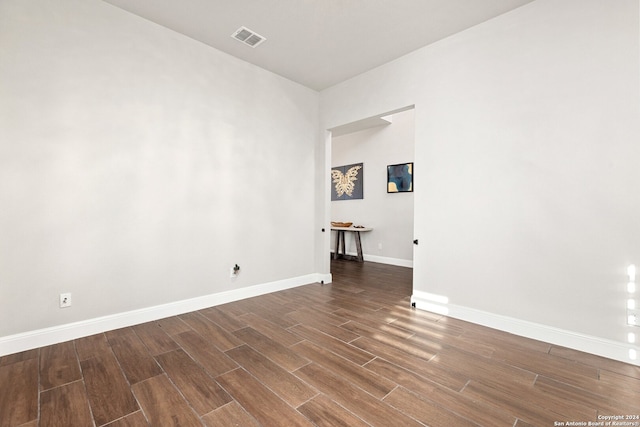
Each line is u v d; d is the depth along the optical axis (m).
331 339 2.29
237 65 3.29
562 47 2.23
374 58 3.29
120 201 2.49
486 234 2.61
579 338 2.15
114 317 2.46
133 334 2.37
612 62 2.04
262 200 3.54
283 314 2.86
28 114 2.09
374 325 2.59
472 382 1.72
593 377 1.78
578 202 2.17
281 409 1.47
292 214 3.89
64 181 2.23
